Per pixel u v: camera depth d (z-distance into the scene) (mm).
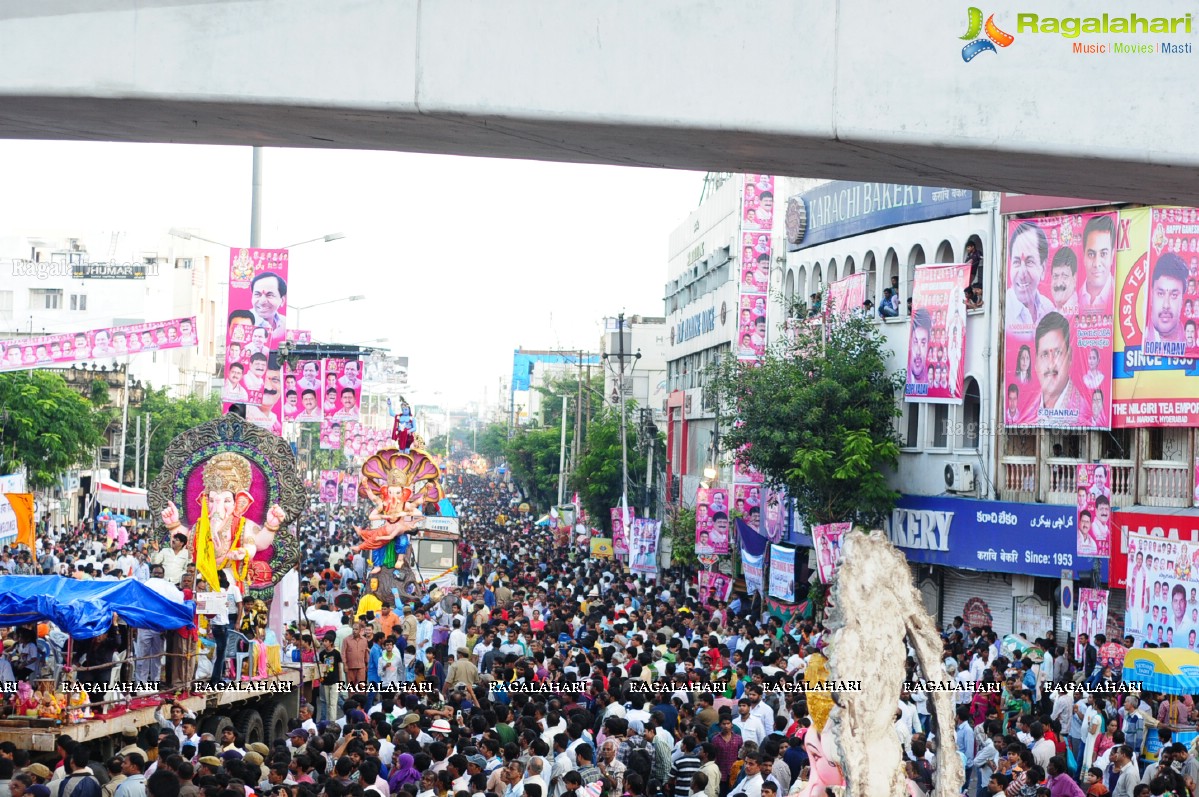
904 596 7875
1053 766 15281
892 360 36094
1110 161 10500
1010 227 31156
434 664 24719
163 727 17609
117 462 77875
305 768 14508
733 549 42781
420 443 40750
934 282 32156
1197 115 10336
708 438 55812
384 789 14414
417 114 10852
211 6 10805
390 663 24516
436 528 44562
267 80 10805
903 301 35812
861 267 38438
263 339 29984
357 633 24547
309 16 10789
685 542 45594
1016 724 19625
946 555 32500
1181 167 10422
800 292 43531
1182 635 21766
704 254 58875
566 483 80188
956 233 33562
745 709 17344
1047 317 29938
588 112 10695
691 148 11344
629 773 14016
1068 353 29328
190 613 19172
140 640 19891
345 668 24375
